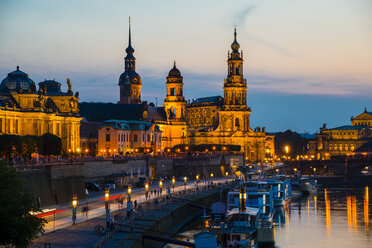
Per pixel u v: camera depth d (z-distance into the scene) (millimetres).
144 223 127375
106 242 105188
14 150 175125
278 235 151250
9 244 89938
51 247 99938
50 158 168750
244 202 148625
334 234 152875
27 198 89938
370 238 147125
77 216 133000
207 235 115625
